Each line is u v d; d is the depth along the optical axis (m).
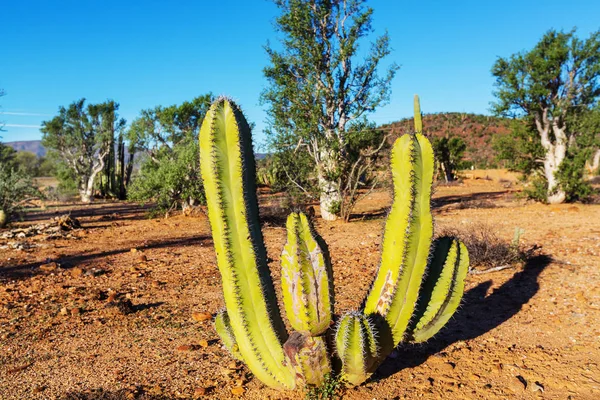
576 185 17.58
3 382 4.22
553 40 17.48
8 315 6.23
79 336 5.38
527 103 17.94
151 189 18.00
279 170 15.52
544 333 5.05
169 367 4.45
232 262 3.36
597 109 17.28
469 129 79.44
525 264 7.95
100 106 34.72
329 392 3.60
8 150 42.97
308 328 3.36
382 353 3.63
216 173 3.25
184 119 24.52
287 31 14.30
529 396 3.74
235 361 4.54
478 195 24.22
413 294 3.61
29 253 11.12
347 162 14.97
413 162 3.47
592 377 4.00
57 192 33.81
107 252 11.03
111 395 3.89
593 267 7.65
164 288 7.43
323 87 14.46
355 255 9.42
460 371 4.22
